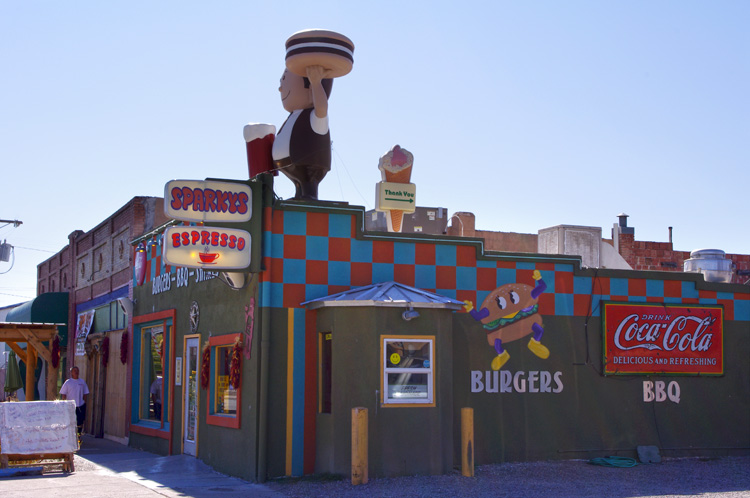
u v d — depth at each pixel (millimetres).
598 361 14492
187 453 15406
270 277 12477
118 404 20297
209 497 10695
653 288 15039
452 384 13250
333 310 12172
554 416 14094
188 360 15688
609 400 14477
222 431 13562
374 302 11977
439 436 12156
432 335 12320
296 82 14141
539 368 14094
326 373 12602
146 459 15398
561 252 17469
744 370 15500
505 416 13773
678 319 15031
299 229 12820
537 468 13188
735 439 15203
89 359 23625
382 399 11953
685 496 11125
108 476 12984
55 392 18125
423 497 10641
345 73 13797
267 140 14484
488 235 24156
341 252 13055
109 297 22375
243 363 12922
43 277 33250
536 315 14203
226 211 12219
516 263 14203
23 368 26734
